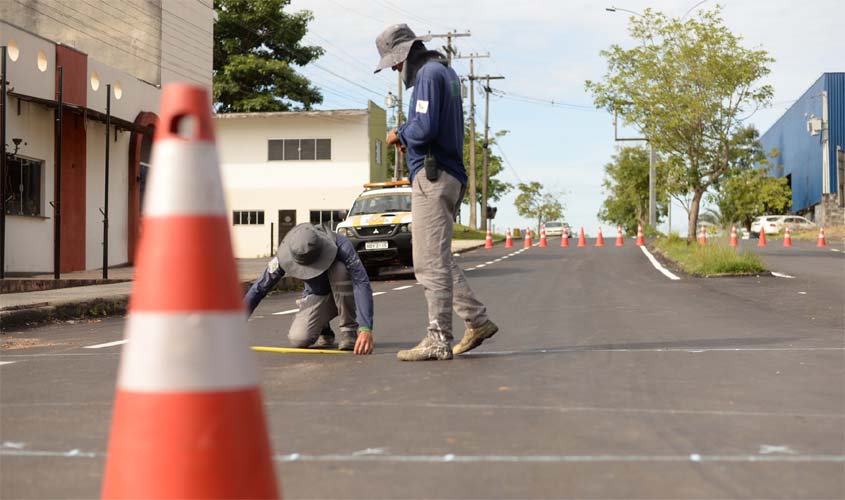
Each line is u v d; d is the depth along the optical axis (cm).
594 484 426
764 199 8131
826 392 669
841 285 1975
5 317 1331
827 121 8225
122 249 2877
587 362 828
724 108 3531
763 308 1451
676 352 899
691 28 3475
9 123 2252
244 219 5481
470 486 424
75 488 429
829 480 432
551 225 8956
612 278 2359
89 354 962
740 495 408
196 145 308
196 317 295
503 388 688
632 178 9894
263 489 297
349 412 600
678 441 512
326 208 5425
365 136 5412
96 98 2653
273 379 742
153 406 289
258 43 6812
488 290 1972
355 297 905
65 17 3319
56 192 2053
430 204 821
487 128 8144
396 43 834
